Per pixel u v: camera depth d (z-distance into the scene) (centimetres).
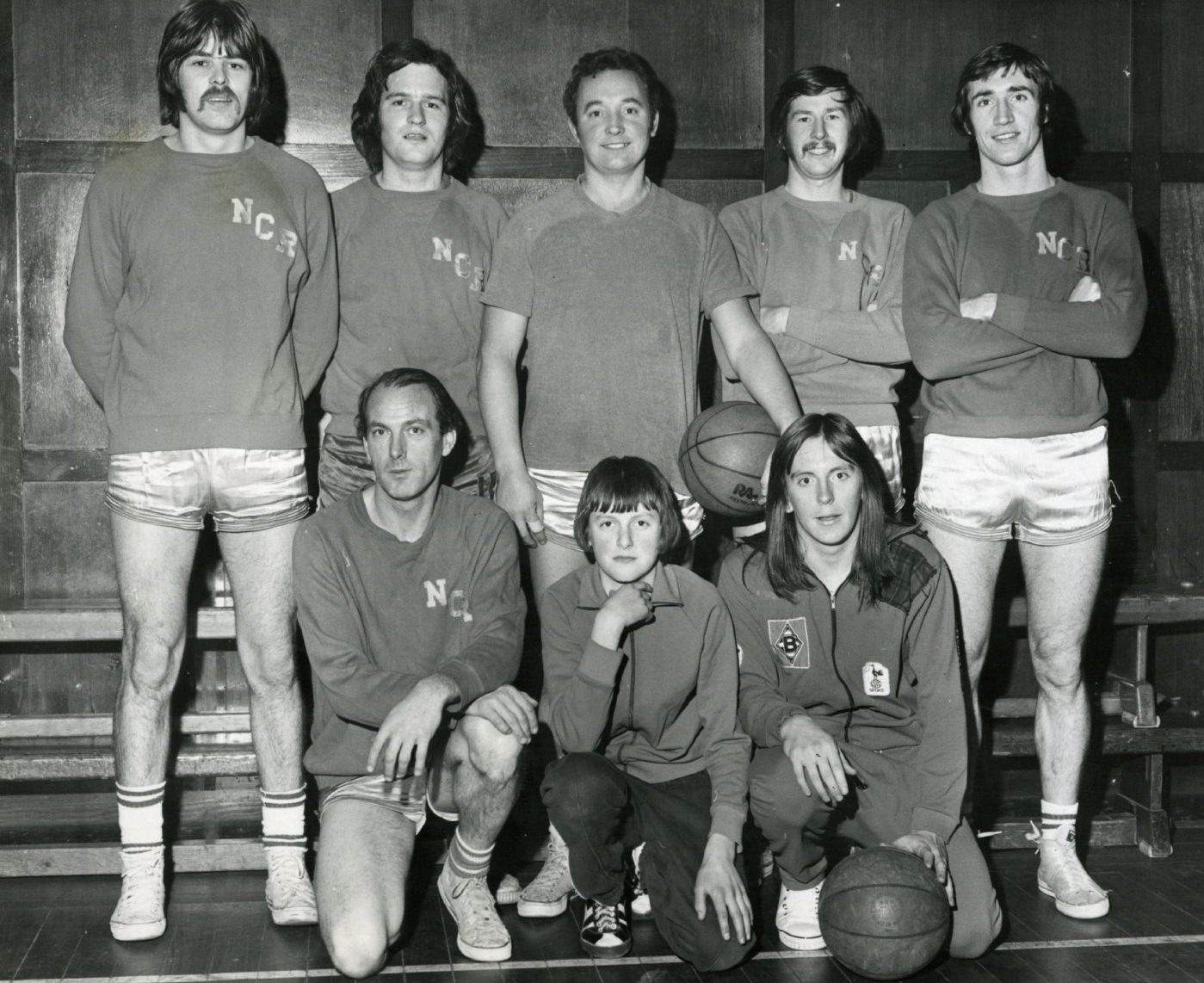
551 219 336
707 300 344
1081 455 331
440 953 297
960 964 292
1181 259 434
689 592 297
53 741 402
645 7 414
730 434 323
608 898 294
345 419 346
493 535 304
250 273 308
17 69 394
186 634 318
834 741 287
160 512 305
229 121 312
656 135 416
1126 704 396
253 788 406
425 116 349
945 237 338
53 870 344
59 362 401
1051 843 337
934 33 425
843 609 296
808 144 360
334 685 291
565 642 301
